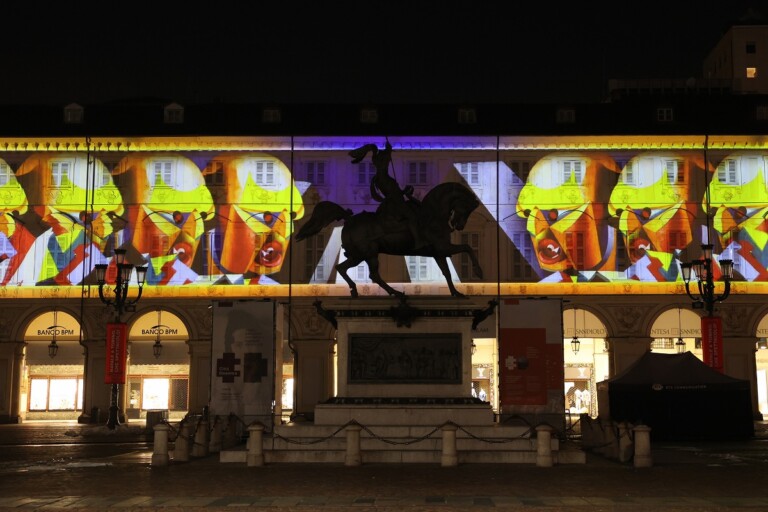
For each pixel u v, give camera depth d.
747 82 93.50
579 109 67.69
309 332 64.44
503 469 26.47
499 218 65.19
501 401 35.22
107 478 25.33
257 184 65.56
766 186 65.31
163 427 28.86
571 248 64.94
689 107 68.44
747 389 41.44
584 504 19.80
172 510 19.47
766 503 20.03
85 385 64.44
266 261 65.06
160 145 65.75
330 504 19.86
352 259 30.88
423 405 29.48
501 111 67.81
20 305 65.12
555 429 33.50
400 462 28.17
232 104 68.06
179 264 65.12
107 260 65.19
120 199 65.56
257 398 35.75
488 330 63.69
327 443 28.92
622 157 65.62
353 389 30.06
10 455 35.00
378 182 31.02
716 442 40.47
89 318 65.00
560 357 35.34
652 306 64.50
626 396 41.34
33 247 65.44
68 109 66.81
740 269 64.69
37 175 65.69
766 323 65.38
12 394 64.50
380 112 67.75
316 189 65.56
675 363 41.97
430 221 30.56
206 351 64.62
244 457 29.38
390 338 30.25
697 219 65.12
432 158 65.81
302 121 67.12
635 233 65.06
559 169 65.62
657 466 27.78
